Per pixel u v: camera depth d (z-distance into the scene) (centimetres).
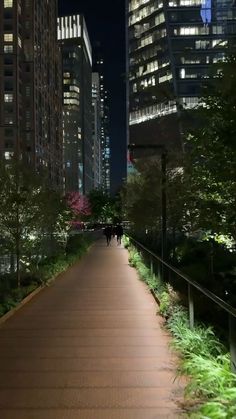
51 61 18125
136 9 11888
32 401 582
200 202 828
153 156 3086
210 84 761
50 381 662
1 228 1584
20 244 1612
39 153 15625
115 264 2803
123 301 1431
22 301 1373
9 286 1443
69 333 988
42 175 1808
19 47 14650
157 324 1069
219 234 835
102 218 13800
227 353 660
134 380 661
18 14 14600
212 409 435
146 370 711
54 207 1906
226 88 697
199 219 841
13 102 14325
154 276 1747
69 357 793
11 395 605
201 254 1888
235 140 695
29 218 1614
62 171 19975
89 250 4134
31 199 1620
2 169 1597
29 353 823
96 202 13600
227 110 698
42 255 2005
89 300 1457
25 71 15100
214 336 780
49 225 1908
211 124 756
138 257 2598
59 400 584
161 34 10306
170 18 9738
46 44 17300
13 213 1575
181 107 859
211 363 573
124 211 5053
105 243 5500
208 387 521
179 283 1277
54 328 1044
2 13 14412
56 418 527
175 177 1783
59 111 19675
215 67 747
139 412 540
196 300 1013
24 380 668
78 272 2347
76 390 622
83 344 886
